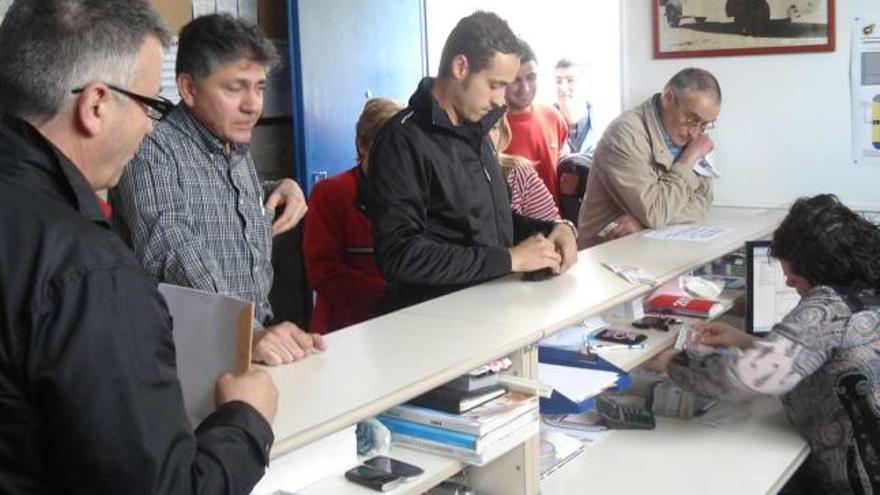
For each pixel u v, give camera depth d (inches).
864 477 80.8
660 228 116.0
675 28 143.6
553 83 179.3
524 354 71.7
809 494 88.2
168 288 54.1
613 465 85.7
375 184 84.5
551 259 86.4
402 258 82.0
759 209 136.7
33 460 38.1
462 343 68.2
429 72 189.0
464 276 82.7
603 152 120.0
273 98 160.9
